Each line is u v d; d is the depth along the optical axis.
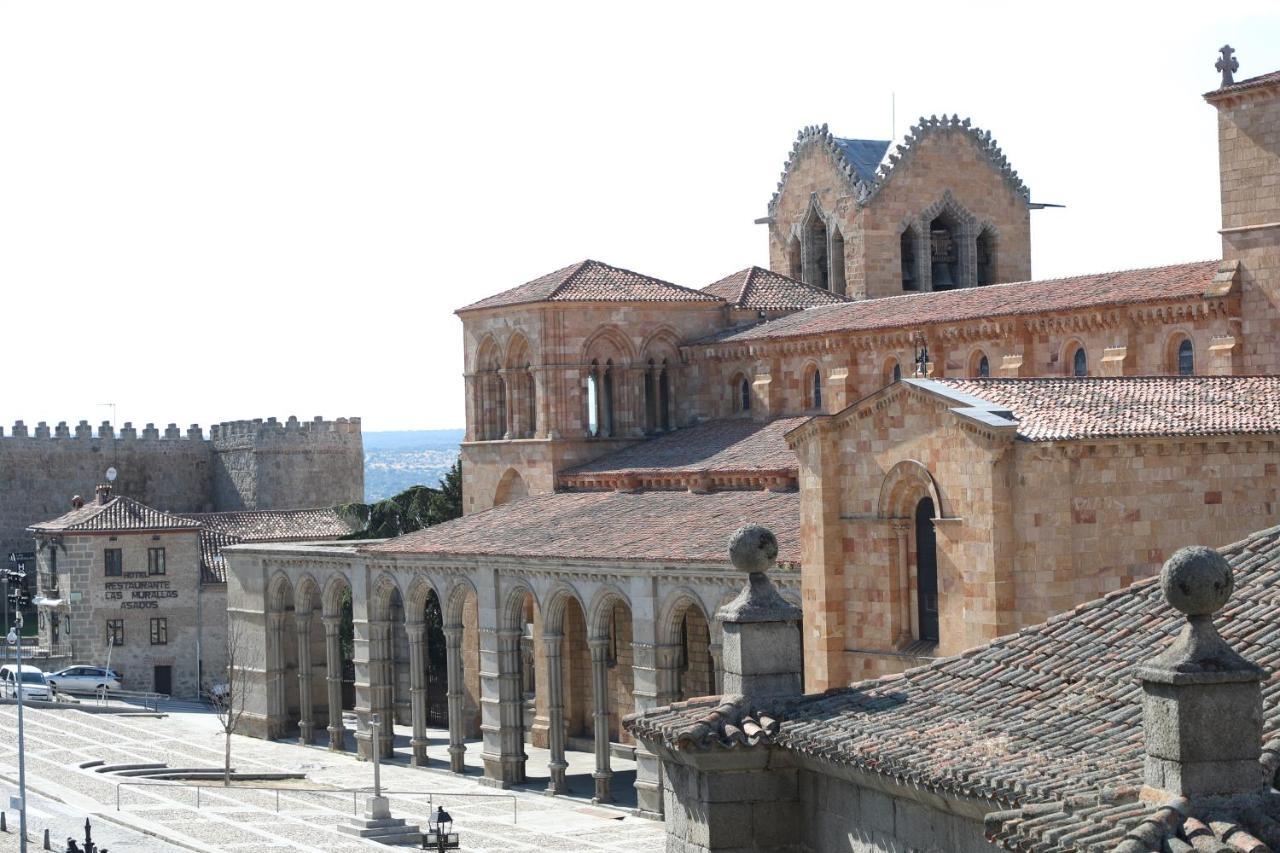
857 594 69.25
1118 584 62.97
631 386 119.56
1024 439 62.31
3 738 125.75
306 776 112.56
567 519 108.69
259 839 91.56
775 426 110.38
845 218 128.12
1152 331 86.69
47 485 193.88
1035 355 93.50
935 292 109.69
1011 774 32.88
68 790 105.69
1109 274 95.31
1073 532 62.56
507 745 105.94
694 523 98.38
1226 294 82.12
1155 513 63.34
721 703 39.78
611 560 96.31
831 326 108.62
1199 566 28.30
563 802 99.94
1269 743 29.53
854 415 68.94
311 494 197.62
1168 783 28.36
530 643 124.81
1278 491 64.62
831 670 69.69
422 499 160.12
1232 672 28.03
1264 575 38.34
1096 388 69.38
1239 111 81.62
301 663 127.00
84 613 154.38
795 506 94.81
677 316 120.62
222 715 133.12
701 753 38.22
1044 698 36.94
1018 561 62.62
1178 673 28.08
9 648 159.25
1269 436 64.25
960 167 128.50
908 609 67.69
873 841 36.69
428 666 137.38
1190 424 64.38
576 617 118.19
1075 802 29.94
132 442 198.38
